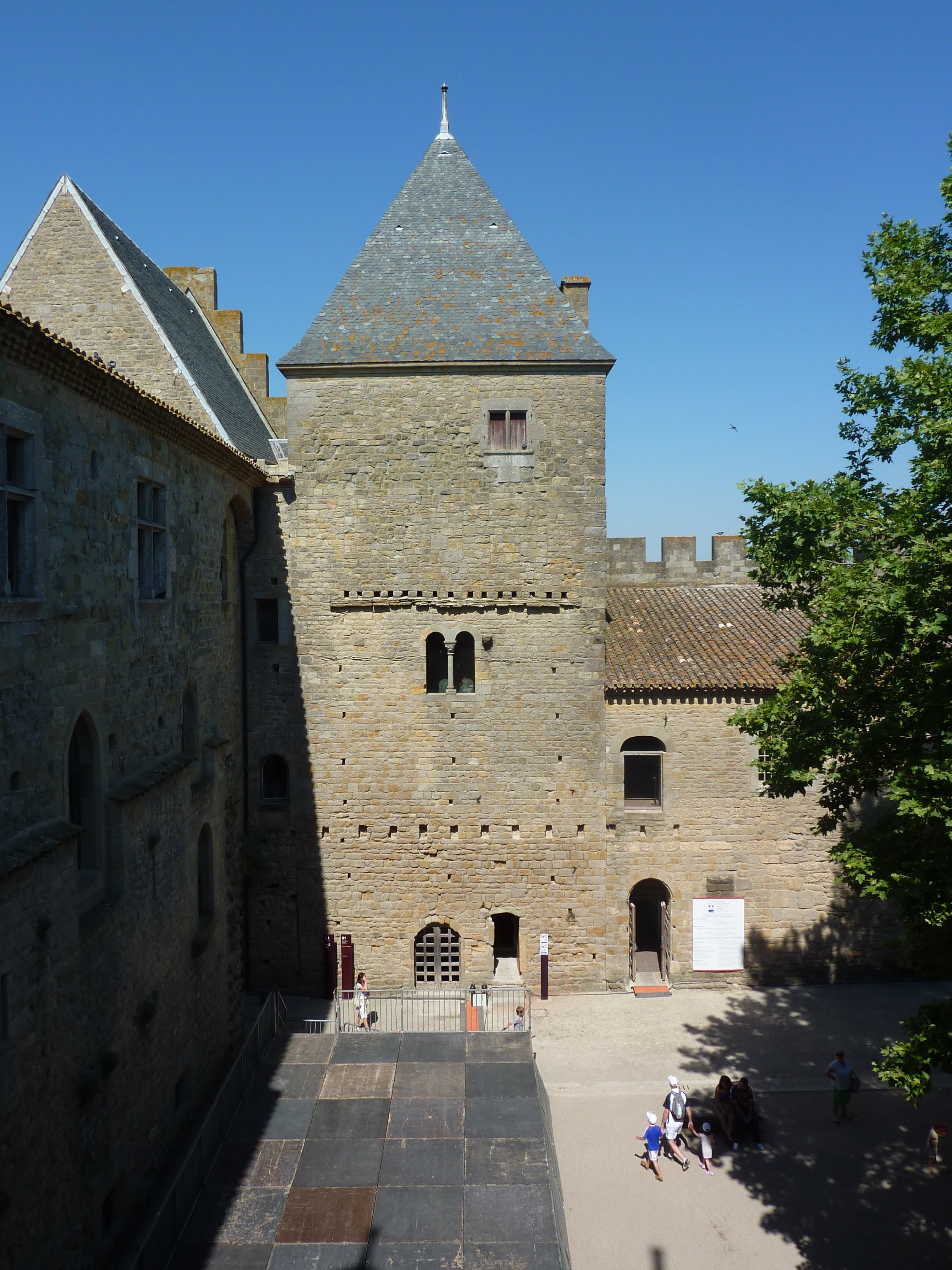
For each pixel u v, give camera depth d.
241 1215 14.29
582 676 25.08
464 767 25.17
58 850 11.99
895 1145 18.98
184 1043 17.48
